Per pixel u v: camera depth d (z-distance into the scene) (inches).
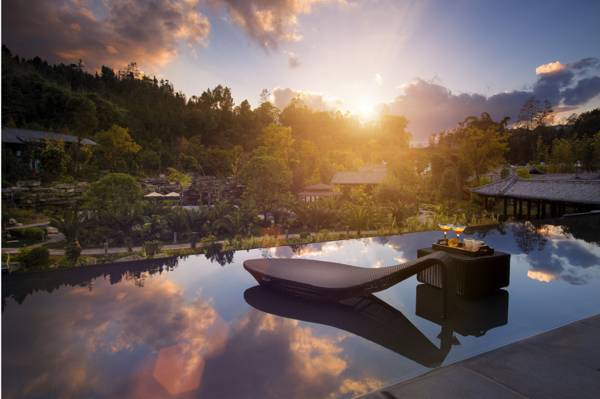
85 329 113.6
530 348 88.1
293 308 133.4
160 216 622.2
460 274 142.6
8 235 640.4
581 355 84.0
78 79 3090.6
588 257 216.4
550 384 71.4
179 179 1811.0
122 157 2049.7
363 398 68.9
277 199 1000.2
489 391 69.4
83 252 476.4
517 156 2130.9
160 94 3784.5
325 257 237.3
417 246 280.2
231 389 78.7
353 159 2763.3
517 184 735.1
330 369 87.4
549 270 185.2
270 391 77.7
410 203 1018.7
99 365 90.1
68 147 1688.0
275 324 117.5
